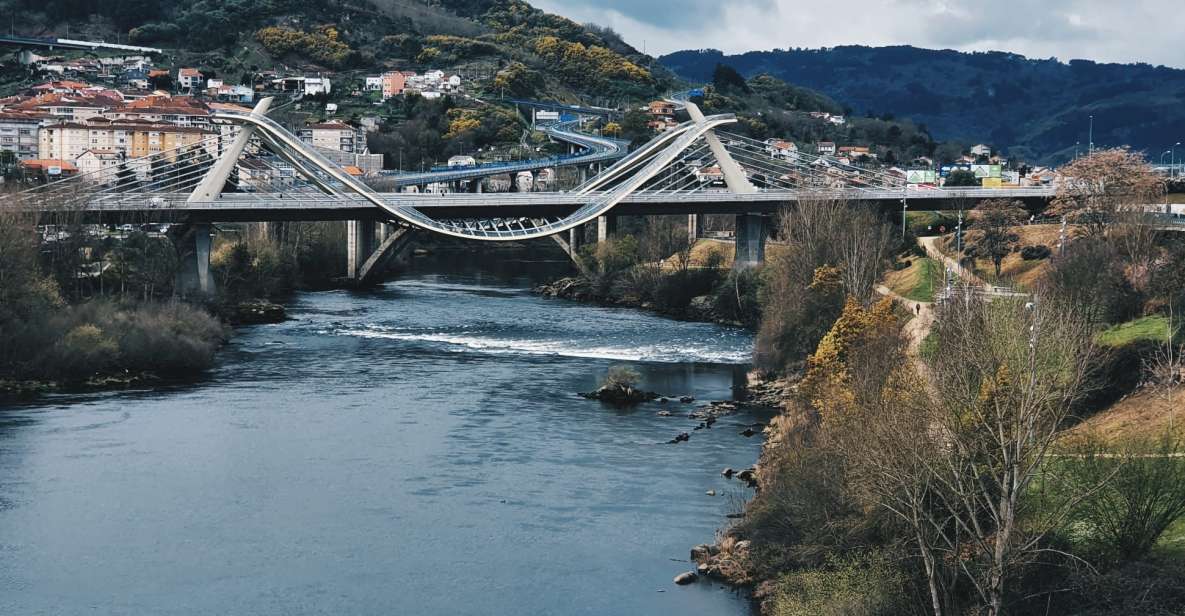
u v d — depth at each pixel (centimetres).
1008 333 7475
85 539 7712
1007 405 6078
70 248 15475
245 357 14300
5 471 9038
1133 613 5491
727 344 16100
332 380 12838
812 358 9706
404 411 11288
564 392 12369
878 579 6084
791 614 6156
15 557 7400
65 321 12900
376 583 7094
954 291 10869
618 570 7256
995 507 6166
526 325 17788
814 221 15762
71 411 11019
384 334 16538
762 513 7394
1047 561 5962
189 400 11625
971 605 5984
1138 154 19088
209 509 8300
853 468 6431
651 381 13112
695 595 6881
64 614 6662
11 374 12119
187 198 19075
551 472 9225
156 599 6862
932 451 6088
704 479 9050
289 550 7581
